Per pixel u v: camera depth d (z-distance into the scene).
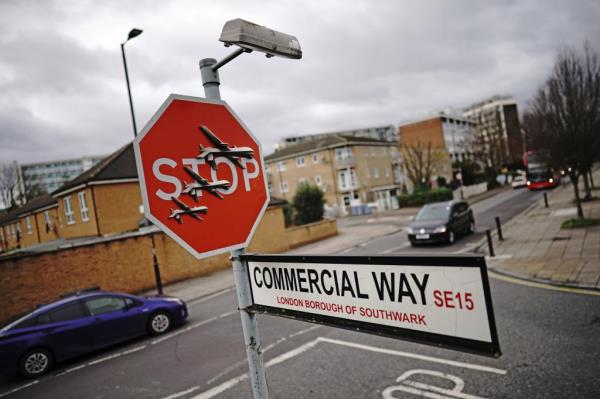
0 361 6.44
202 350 6.61
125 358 6.87
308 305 1.65
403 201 36.81
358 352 5.50
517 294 6.94
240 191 1.84
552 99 13.02
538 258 9.20
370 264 1.42
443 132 62.41
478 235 14.93
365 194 41.97
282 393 4.59
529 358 4.53
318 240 22.41
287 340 6.33
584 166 12.60
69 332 7.05
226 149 1.79
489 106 83.88
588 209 16.05
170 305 8.31
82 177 22.77
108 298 7.73
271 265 1.76
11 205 41.62
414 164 41.56
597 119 12.25
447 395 4.06
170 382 5.47
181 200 1.61
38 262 11.87
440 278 1.22
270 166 47.59
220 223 1.73
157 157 1.55
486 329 1.11
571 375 4.03
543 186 34.03
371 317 1.44
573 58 12.35
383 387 4.42
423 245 14.48
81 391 5.71
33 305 11.64
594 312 5.56
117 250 13.58
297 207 27.77
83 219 20.34
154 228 14.49
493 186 49.09
